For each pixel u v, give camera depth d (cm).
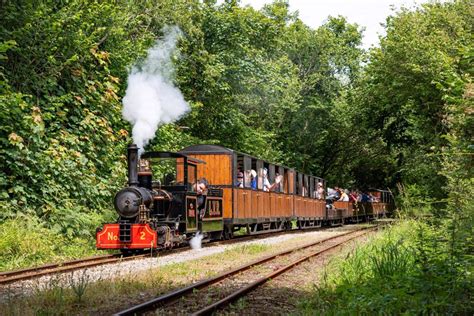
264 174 2375
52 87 1838
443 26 2561
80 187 1773
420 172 2553
